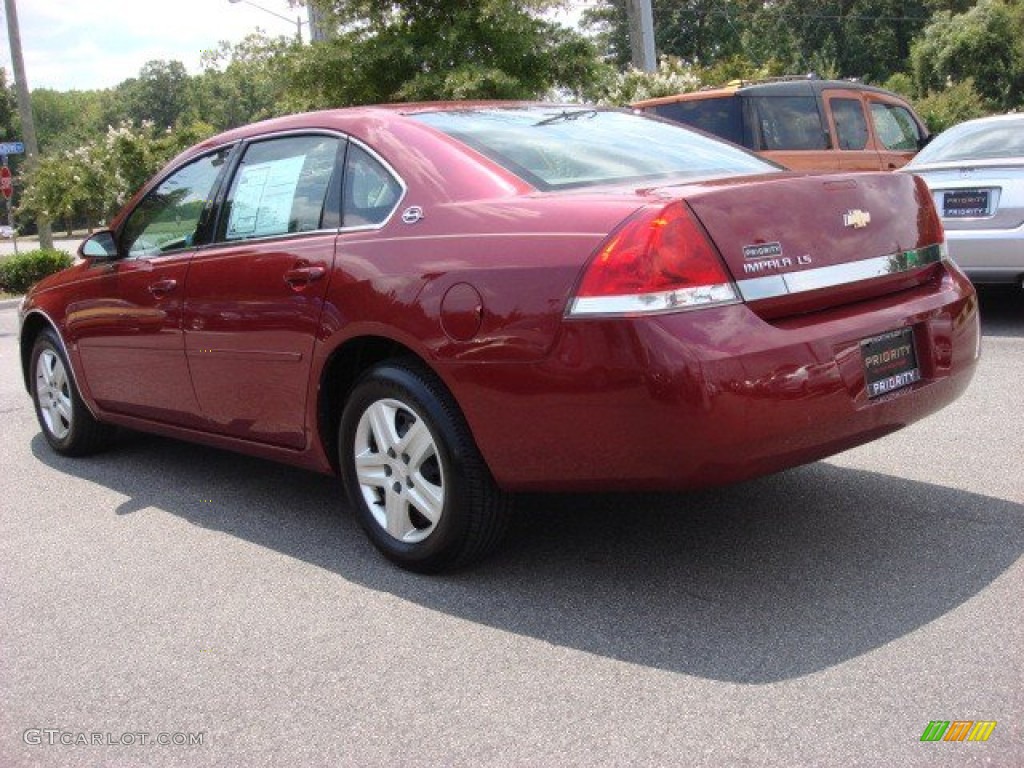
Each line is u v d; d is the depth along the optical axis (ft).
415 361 11.87
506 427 10.81
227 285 14.08
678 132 14.40
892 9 210.18
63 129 414.21
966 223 24.21
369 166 12.87
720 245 10.13
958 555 11.85
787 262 10.53
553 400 10.36
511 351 10.55
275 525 14.64
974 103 120.88
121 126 67.21
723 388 9.75
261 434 14.19
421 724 9.09
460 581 12.10
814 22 209.15
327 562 13.05
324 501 15.65
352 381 13.33
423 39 45.88
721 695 9.16
